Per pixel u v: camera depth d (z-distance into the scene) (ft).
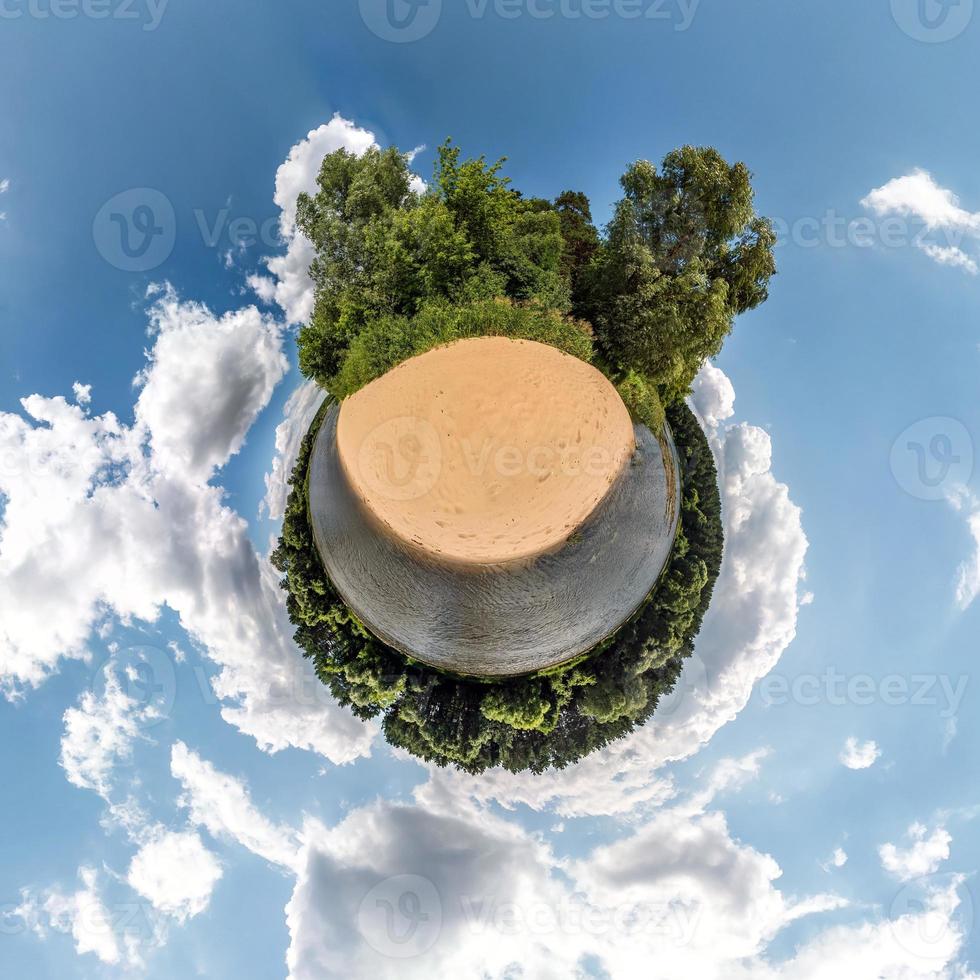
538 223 63.72
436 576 60.75
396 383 59.06
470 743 65.51
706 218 55.52
